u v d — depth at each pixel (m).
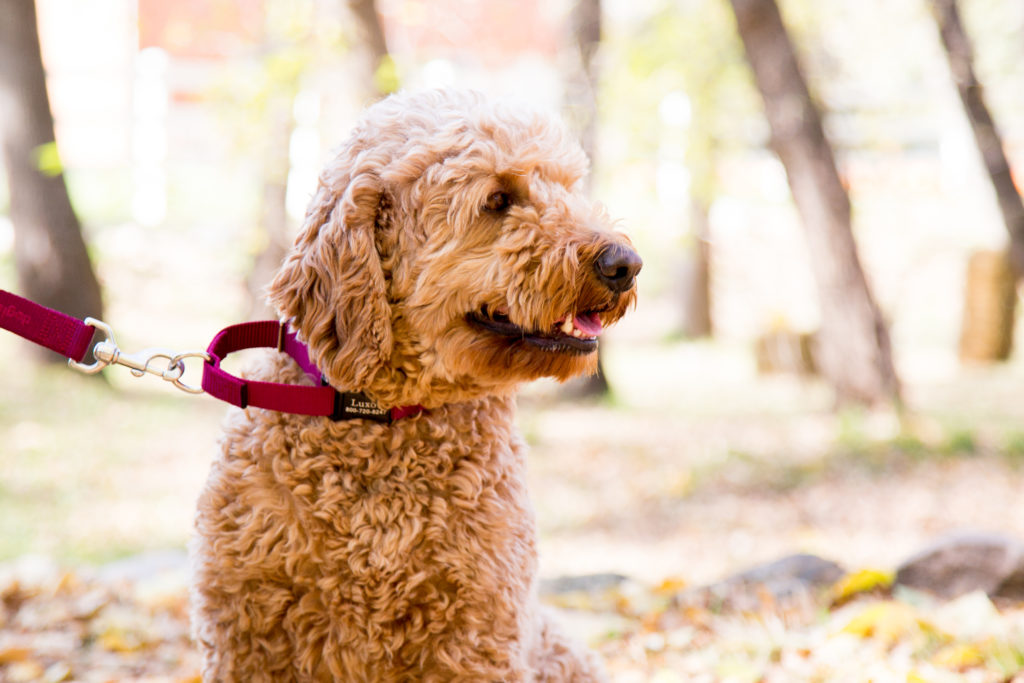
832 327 11.94
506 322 2.55
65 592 4.90
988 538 4.48
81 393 12.32
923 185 21.84
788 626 4.22
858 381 11.80
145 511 8.43
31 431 10.56
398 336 2.47
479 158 2.49
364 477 2.40
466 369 2.45
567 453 11.07
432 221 2.46
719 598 4.66
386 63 10.30
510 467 2.55
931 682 3.30
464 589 2.38
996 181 11.04
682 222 19.20
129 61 22.31
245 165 18.88
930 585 4.44
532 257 2.47
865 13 18.52
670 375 17.59
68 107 22.27
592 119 13.38
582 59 13.36
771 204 21.58
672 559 7.09
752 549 7.25
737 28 11.70
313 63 11.69
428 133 2.51
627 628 4.41
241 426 2.46
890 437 10.70
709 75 17.84
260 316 14.53
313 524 2.34
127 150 22.36
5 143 12.81
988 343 17.59
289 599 2.37
